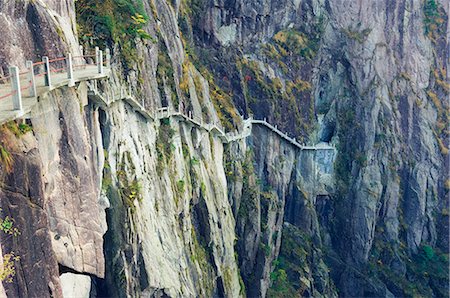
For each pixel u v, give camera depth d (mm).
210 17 62250
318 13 71688
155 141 39562
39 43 23359
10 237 14188
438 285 68500
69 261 20109
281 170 63562
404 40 77312
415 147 76375
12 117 15031
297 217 65750
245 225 54469
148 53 42688
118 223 30250
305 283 58406
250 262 54531
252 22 65312
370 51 73312
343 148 71188
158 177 37969
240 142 57594
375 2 74562
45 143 18453
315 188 68562
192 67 54281
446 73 83125
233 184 54000
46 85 19062
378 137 72062
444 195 76812
